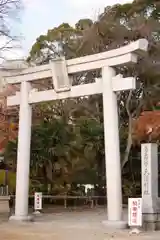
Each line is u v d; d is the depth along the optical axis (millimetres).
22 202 15391
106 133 13555
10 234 11781
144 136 15648
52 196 23047
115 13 28531
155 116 15953
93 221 15578
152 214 12828
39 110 27172
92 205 24969
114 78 13648
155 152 13484
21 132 15867
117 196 13125
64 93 14953
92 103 29359
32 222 15164
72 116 29844
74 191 26688
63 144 24766
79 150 27031
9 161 24641
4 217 17234
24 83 16156
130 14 28438
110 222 12992
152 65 27016
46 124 24656
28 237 11148
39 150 23469
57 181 26109
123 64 13469
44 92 15547
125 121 29609
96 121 28406
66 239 10742
